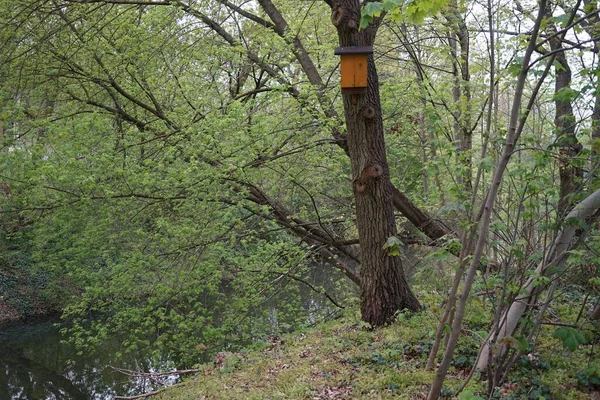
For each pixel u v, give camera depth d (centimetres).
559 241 390
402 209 887
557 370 441
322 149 967
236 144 816
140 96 961
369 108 640
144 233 830
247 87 1027
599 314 439
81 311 892
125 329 971
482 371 451
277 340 757
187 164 844
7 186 898
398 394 457
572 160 410
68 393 1046
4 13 857
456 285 446
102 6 911
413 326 617
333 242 984
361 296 695
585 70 381
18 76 917
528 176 395
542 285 391
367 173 658
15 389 1087
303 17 956
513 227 435
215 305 1012
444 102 779
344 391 481
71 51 923
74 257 923
